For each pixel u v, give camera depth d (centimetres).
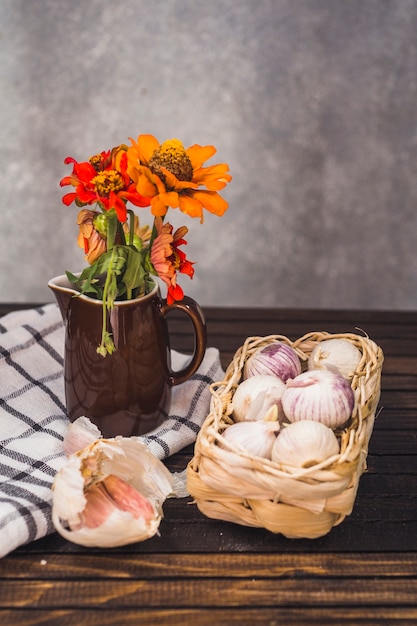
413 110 167
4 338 104
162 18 159
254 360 91
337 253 178
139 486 85
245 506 82
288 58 162
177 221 175
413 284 181
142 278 88
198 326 93
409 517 86
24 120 166
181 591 78
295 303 182
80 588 78
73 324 90
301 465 79
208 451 80
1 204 172
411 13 160
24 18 158
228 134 168
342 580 80
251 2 158
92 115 166
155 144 86
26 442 93
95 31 160
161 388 93
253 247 177
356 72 164
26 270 178
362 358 91
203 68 163
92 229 86
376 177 172
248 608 77
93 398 91
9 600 77
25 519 81
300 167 171
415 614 77
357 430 83
